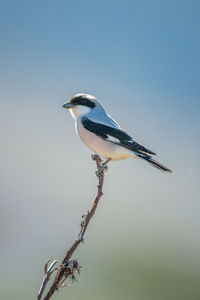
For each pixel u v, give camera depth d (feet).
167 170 18.29
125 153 18.95
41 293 10.48
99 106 20.24
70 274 10.66
